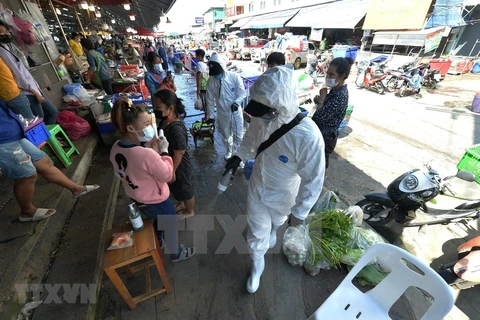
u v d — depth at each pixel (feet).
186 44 95.81
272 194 5.17
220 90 10.82
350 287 4.89
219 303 6.07
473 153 8.52
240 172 11.62
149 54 14.79
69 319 5.31
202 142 15.07
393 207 8.14
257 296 6.23
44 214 6.98
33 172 6.31
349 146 14.49
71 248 6.85
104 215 8.11
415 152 13.51
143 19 87.86
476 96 19.03
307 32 61.77
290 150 4.36
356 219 7.44
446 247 8.02
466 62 32.01
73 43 22.71
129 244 5.08
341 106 8.00
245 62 53.72
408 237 8.47
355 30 49.37
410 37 33.19
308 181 4.59
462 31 35.78
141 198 5.49
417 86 23.59
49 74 14.67
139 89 20.36
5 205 7.52
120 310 5.87
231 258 7.22
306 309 5.98
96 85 18.58
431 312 3.83
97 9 36.60
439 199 7.94
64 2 28.14
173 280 6.58
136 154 4.89
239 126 11.53
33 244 6.23
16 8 13.48
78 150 11.31
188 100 24.38
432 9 31.37
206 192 10.38
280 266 6.98
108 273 4.89
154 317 5.74
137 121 4.74
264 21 70.44
